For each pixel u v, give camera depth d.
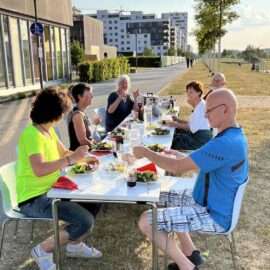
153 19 105.31
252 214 3.54
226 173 2.15
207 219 2.25
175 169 2.25
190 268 2.27
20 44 15.55
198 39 28.45
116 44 110.31
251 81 20.06
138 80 22.41
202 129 4.27
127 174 2.50
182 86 17.03
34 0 14.64
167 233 2.30
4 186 2.58
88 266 2.71
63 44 20.69
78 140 3.44
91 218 2.53
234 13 18.81
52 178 2.60
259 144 6.12
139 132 3.62
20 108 10.91
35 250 2.52
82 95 3.53
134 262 2.77
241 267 2.70
